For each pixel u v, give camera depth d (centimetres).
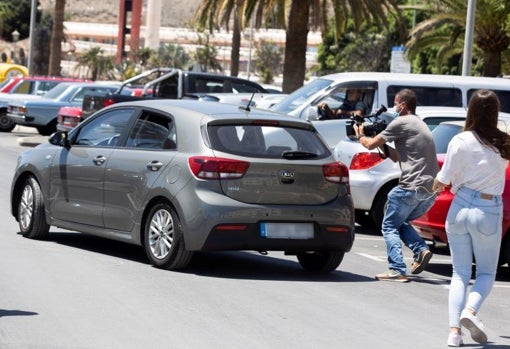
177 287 2041
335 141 3719
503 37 7125
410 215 2350
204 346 1561
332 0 6888
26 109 7094
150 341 1573
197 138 2211
